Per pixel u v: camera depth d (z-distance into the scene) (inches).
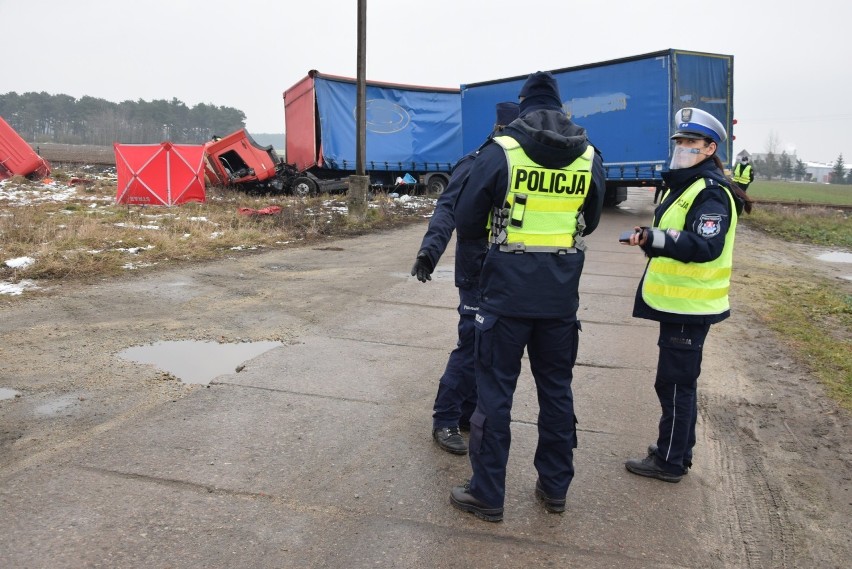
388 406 171.0
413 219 623.8
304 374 192.4
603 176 122.5
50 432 151.4
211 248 418.3
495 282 116.9
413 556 109.1
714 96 641.0
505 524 119.7
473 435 120.7
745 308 289.4
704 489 135.6
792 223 703.7
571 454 123.3
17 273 315.9
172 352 214.1
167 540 110.7
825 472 143.6
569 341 120.6
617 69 649.6
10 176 876.6
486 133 761.0
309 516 119.4
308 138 795.4
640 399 180.7
